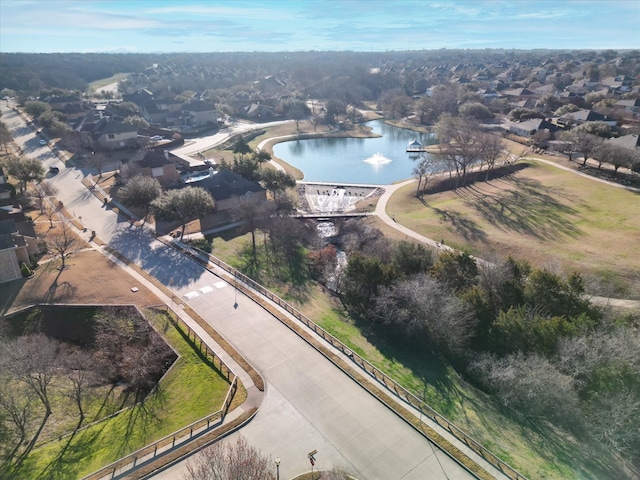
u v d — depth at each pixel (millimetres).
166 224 77438
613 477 31406
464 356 44844
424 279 49812
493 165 116312
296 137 161750
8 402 37375
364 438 33781
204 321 49000
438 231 80812
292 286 60406
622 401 35125
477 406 38125
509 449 33312
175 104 182125
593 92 191125
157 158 97562
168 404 37781
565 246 71938
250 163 98562
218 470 25438
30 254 64062
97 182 97688
